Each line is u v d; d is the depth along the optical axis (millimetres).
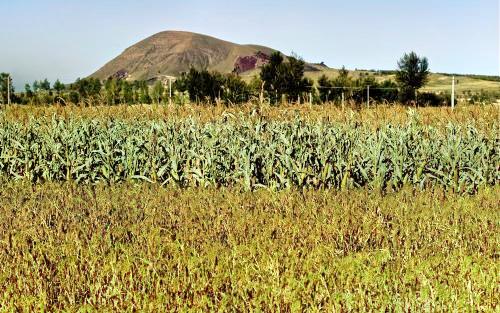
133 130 12844
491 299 4582
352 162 10922
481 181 11516
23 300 4688
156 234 6742
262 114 11750
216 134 11391
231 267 5539
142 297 4688
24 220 7633
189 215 7855
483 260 5777
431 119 13273
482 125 12555
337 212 7957
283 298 4562
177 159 11656
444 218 7562
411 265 5566
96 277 5148
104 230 6941
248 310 4449
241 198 9227
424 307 4426
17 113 13750
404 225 7277
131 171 11992
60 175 12516
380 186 10609
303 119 11914
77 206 8758
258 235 6660
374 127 11984
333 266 5496
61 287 4957
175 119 12508
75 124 12953
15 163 12914
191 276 5105
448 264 5617
